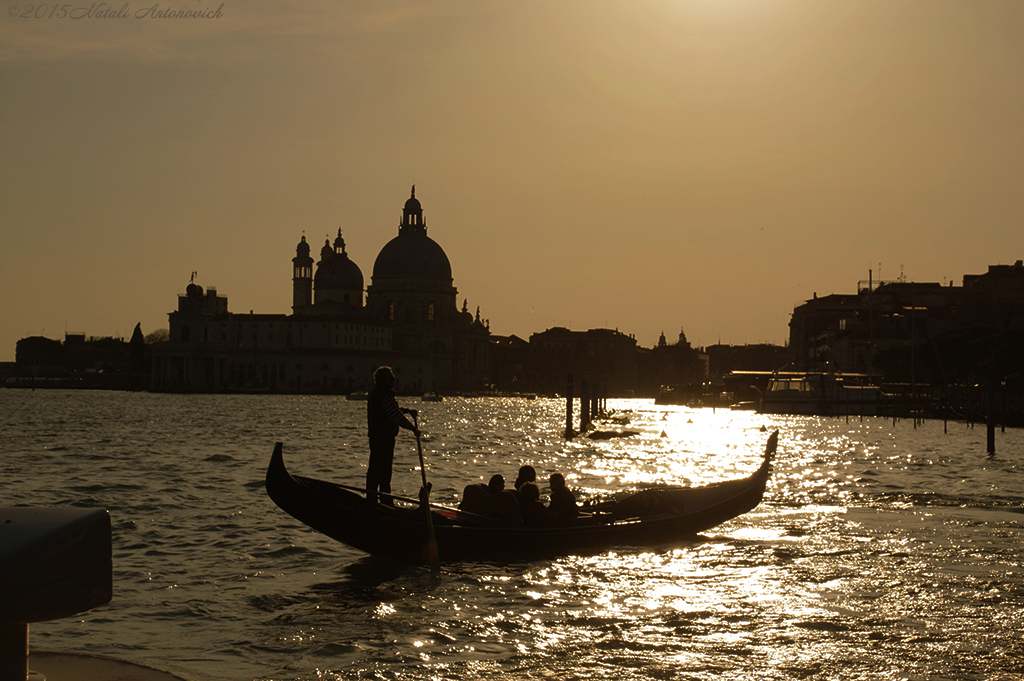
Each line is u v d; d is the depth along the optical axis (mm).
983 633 17250
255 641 16406
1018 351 128125
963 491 41000
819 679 14570
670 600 19703
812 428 118062
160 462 52344
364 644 16219
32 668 11289
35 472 45719
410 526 23297
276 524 28859
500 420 141375
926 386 157625
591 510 28094
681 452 71375
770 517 32219
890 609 18953
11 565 7742
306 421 118312
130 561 23203
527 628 17344
